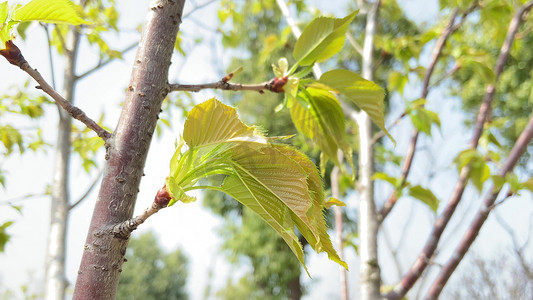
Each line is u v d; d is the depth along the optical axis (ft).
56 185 2.32
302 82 1.24
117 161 0.83
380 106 1.24
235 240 13.11
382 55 2.86
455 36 3.17
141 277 18.81
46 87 0.85
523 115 10.52
